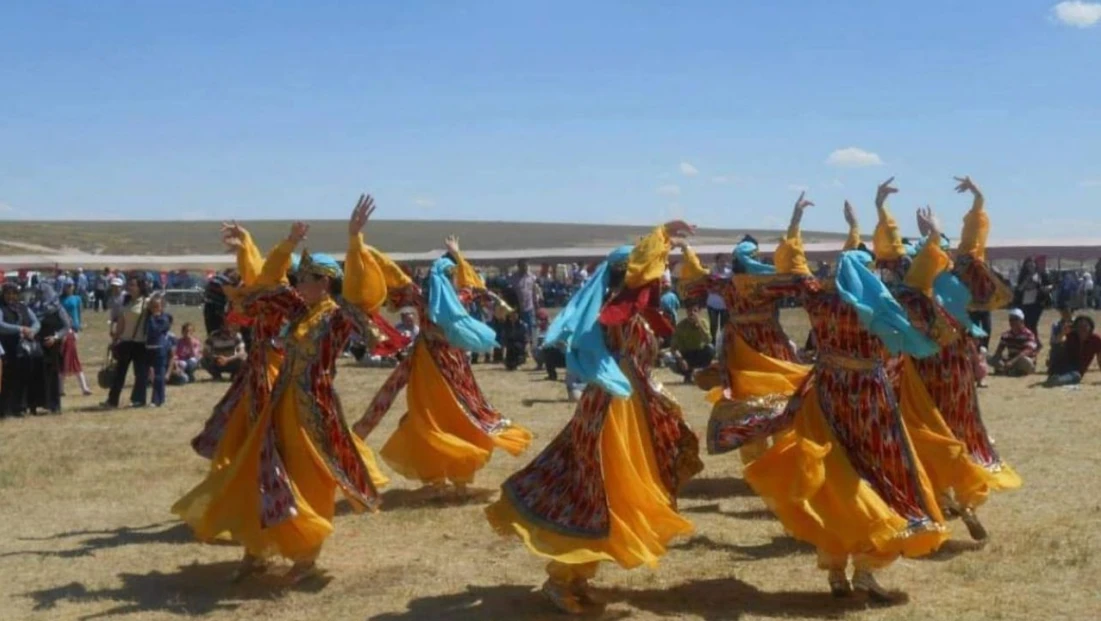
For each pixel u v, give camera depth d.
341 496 11.32
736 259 11.15
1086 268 55.16
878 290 7.59
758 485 7.78
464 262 11.90
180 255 102.00
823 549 7.60
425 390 11.09
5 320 17.52
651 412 7.62
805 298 7.90
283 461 8.23
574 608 7.58
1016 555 8.88
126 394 20.27
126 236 119.88
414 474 11.05
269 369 9.18
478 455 10.97
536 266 64.12
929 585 8.16
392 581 8.48
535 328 25.75
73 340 20.31
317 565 8.95
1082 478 11.64
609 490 7.31
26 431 15.93
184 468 13.08
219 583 8.55
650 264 7.51
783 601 7.86
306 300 8.59
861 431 7.66
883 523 7.36
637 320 7.65
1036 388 19.20
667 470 7.68
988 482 9.27
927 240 8.16
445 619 7.59
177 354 21.98
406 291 11.12
